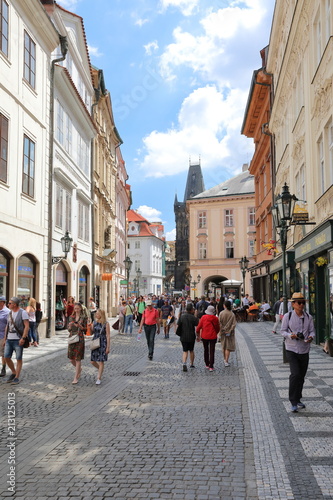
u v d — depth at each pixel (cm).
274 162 2942
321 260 1416
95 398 848
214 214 6450
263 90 3169
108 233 3778
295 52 1995
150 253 9369
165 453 548
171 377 1065
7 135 1662
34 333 1669
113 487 454
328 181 1441
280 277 2595
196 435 617
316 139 1583
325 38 1461
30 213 1898
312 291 1628
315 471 482
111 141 4272
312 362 1186
